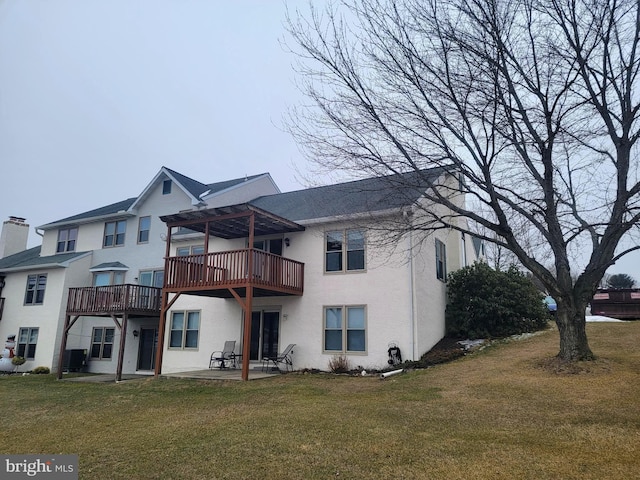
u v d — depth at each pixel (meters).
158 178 20.47
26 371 20.55
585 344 10.05
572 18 9.50
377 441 6.18
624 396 7.69
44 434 7.82
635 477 4.64
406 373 12.10
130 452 6.28
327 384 11.53
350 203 15.70
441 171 11.95
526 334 14.83
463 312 15.58
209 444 6.44
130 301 17.02
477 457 5.39
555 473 4.82
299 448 6.03
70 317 20.14
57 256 22.67
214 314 17.11
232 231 16.20
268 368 15.22
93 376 17.83
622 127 9.66
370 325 13.97
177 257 15.06
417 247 13.95
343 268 14.83
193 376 13.94
